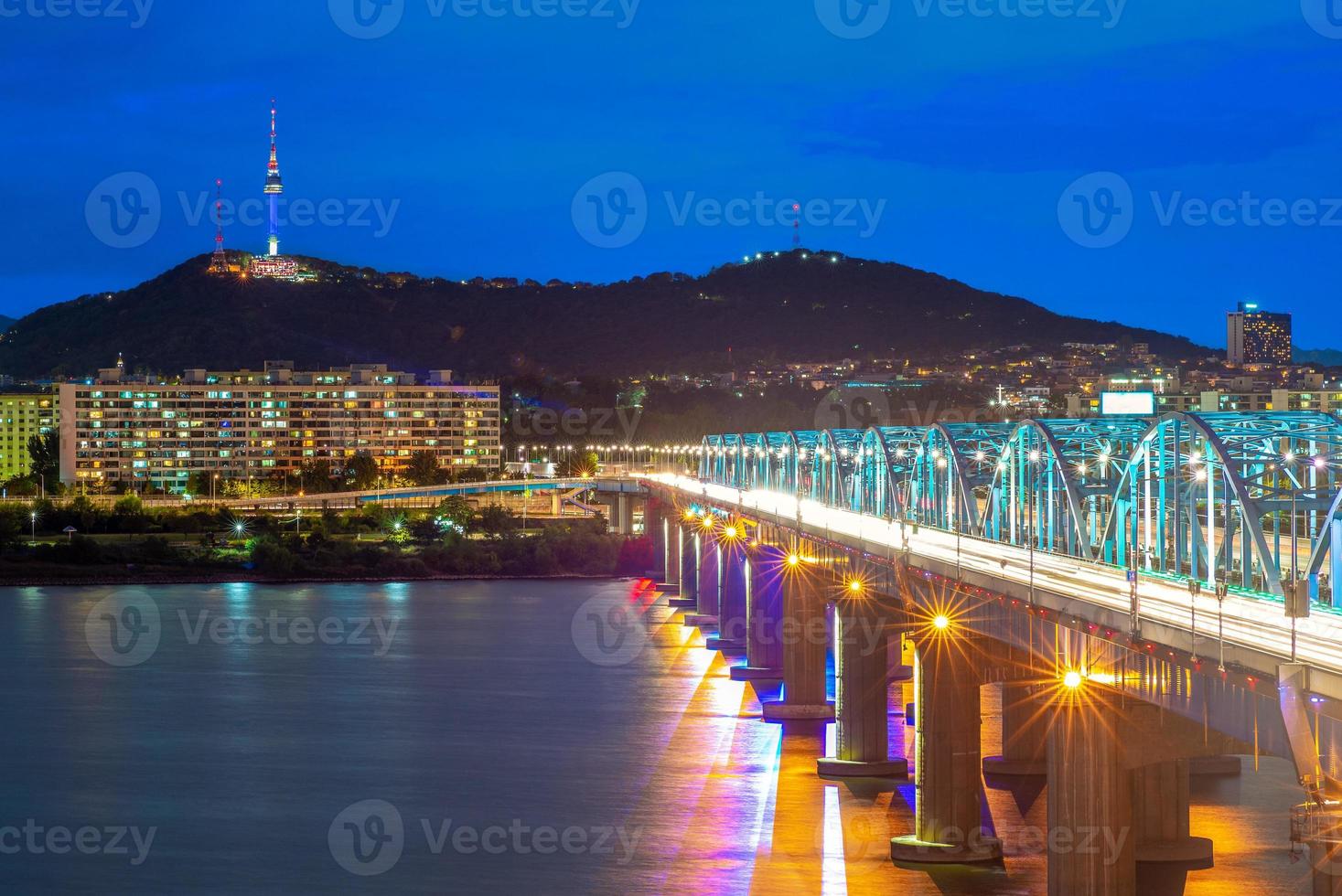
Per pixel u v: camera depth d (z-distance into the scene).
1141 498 86.69
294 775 107.94
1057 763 64.38
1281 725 48.69
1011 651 84.94
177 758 113.56
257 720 128.00
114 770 110.00
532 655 164.25
